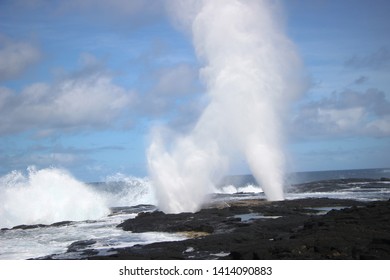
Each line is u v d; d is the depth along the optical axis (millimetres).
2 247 24125
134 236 25094
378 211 21984
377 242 15844
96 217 38000
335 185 56656
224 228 24859
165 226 27078
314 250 15742
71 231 28828
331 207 32938
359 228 18516
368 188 51844
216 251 18422
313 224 20781
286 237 19344
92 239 24438
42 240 26031
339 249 15320
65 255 19750
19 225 33344
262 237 21016
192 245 19844
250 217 28984
